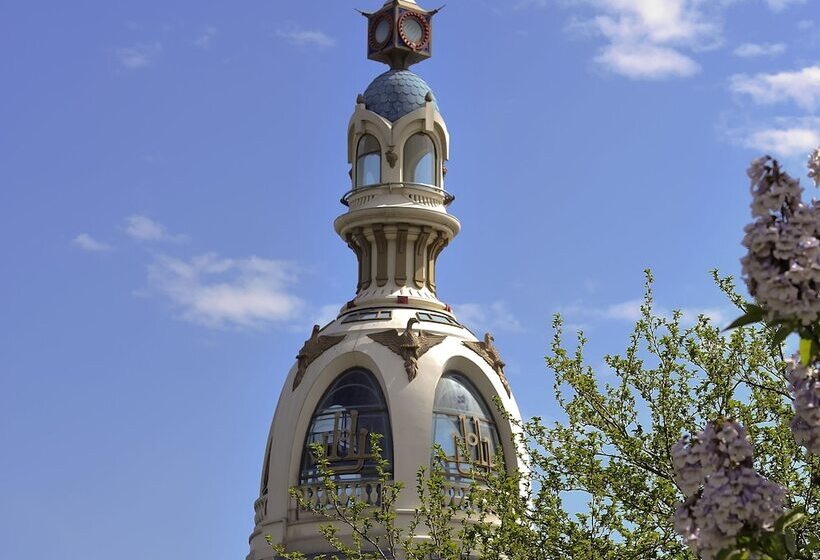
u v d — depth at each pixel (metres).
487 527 54.78
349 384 81.06
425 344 81.00
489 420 81.56
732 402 50.56
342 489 78.19
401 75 88.94
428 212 85.06
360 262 86.44
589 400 52.78
